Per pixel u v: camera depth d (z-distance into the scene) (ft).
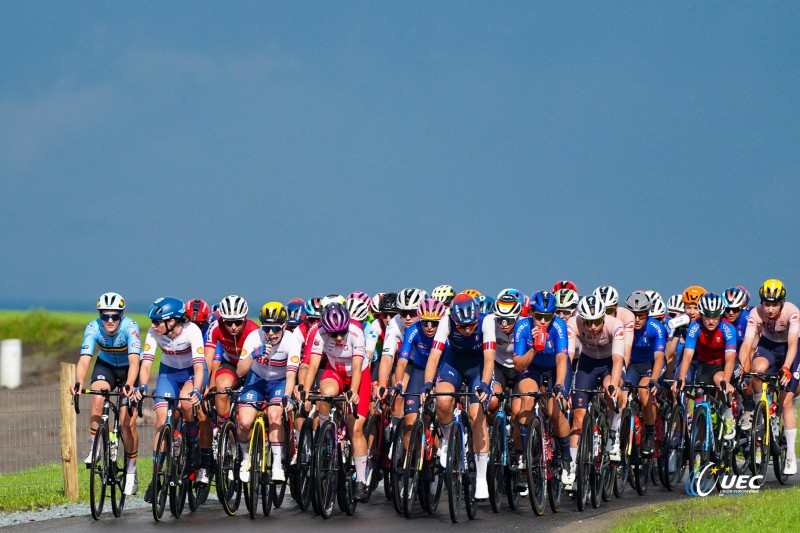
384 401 92.99
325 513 84.02
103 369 94.27
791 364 105.60
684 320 121.60
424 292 92.99
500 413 86.38
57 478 114.32
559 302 96.58
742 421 107.14
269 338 87.30
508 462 87.04
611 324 97.81
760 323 109.40
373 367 106.42
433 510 87.35
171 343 90.07
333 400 84.99
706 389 103.91
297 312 98.89
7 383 239.30
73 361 279.49
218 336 93.56
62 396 99.45
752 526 71.15
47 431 168.96
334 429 86.38
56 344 310.86
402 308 91.91
